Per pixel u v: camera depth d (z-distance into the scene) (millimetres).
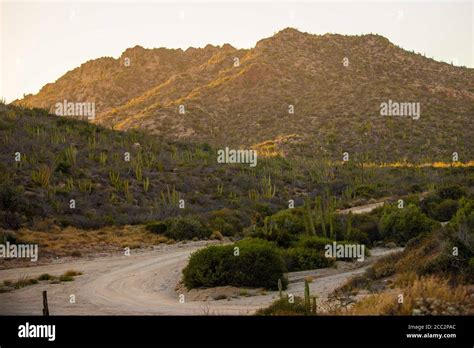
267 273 21859
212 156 71562
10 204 38031
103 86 178750
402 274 18359
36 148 52938
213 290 21547
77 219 40781
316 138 101062
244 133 112375
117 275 26609
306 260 26359
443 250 18219
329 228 33406
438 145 92500
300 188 65875
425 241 20844
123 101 173375
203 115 120875
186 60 197375
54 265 29359
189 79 155250
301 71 135125
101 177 52688
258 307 17922
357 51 146250
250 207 52719
